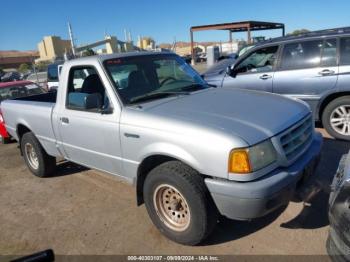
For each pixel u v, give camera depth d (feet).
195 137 9.61
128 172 11.87
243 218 9.37
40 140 16.48
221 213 9.70
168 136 10.15
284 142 9.84
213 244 10.83
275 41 21.29
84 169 18.48
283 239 10.73
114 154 12.14
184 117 10.38
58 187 16.52
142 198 12.00
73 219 13.29
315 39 19.62
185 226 10.61
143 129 10.78
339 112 19.13
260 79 21.68
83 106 12.70
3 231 13.00
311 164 10.73
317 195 12.94
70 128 13.75
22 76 100.94
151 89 13.00
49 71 44.47
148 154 10.73
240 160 9.00
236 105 11.25
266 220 11.77
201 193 9.71
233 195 9.16
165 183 10.41
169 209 10.96
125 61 13.19
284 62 20.72
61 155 15.49
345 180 8.15
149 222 12.51
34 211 14.34
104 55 13.25
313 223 11.39
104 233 12.10
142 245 11.19
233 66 22.97
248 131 9.41
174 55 15.43
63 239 12.01
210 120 10.02
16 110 17.49
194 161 9.65
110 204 14.20
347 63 18.65
